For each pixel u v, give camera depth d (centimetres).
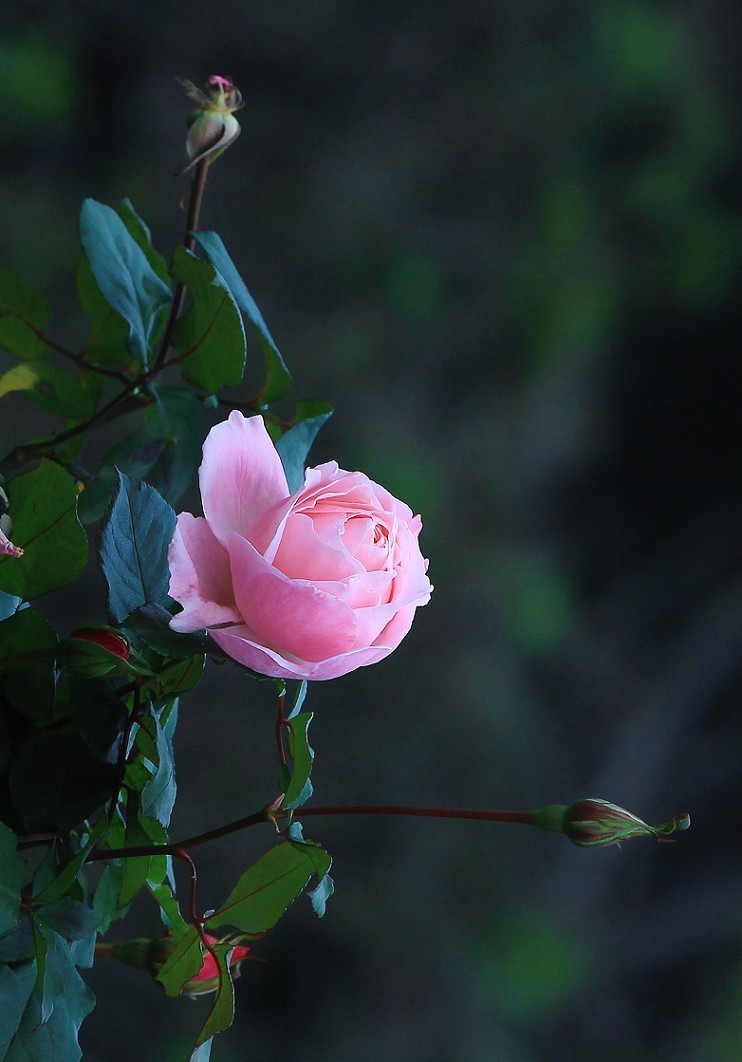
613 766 1139
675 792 1198
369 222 1003
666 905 1154
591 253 1117
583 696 1159
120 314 248
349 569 237
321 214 983
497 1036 947
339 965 923
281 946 929
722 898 1179
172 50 925
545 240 1087
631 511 1262
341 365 988
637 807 1155
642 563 1259
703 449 1276
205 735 846
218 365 249
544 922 999
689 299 1205
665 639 1245
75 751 241
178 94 926
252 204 964
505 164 1077
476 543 1061
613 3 1100
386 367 1016
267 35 950
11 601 243
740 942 1162
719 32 1195
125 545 240
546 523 1174
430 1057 916
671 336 1242
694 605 1258
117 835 244
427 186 1045
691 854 1195
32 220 859
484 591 1044
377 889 929
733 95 1207
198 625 236
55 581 242
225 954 241
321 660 237
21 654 240
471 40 1038
